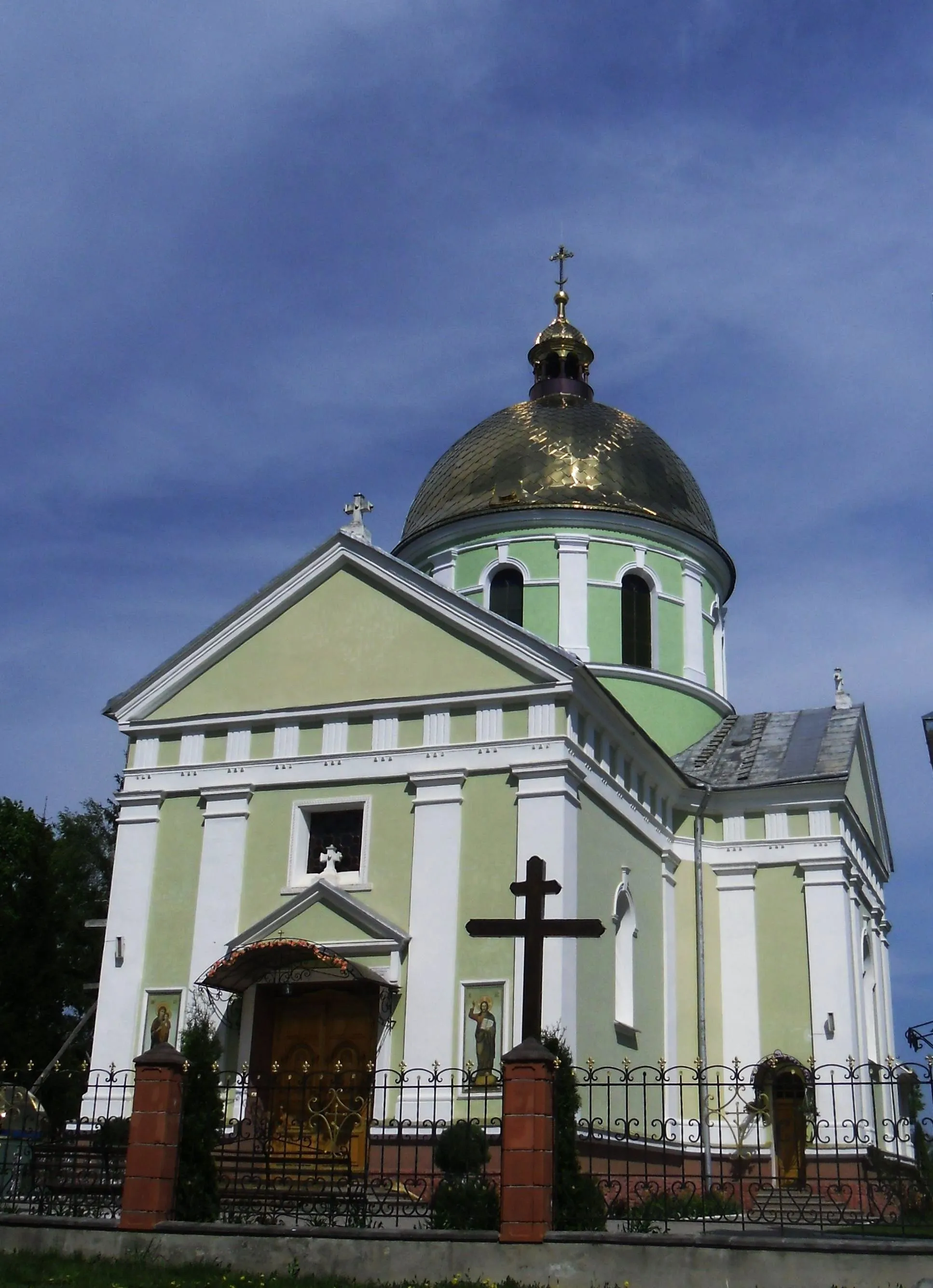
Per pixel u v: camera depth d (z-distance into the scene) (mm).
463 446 40531
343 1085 26766
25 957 45062
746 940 33469
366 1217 19047
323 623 30359
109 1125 22031
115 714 31328
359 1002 27578
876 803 39156
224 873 29062
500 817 27484
